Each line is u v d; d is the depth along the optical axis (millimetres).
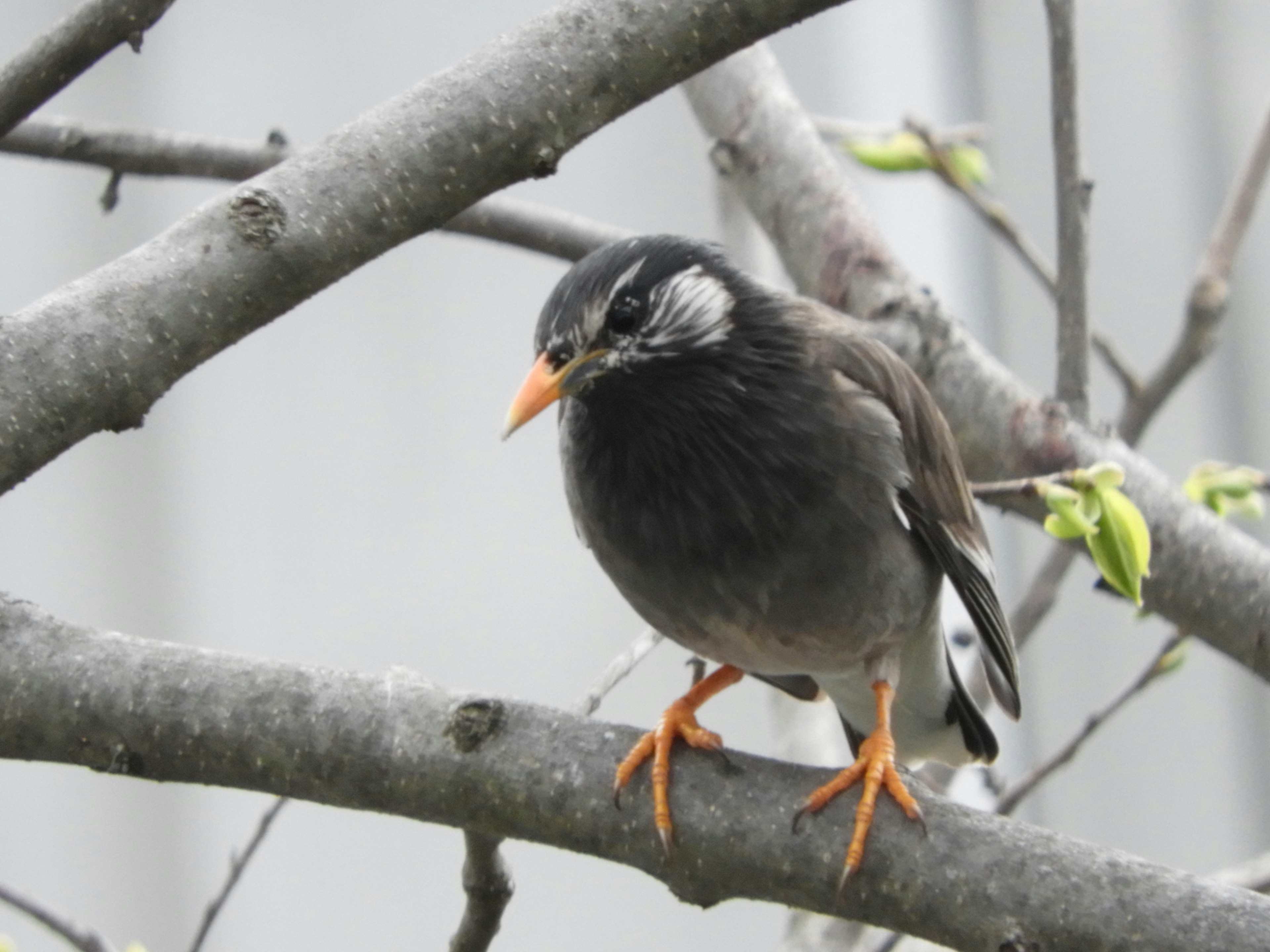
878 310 8219
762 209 9008
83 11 5137
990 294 14109
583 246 8484
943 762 7984
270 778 5281
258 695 5273
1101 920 4773
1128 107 14031
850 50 14141
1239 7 13883
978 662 9898
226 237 5125
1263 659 7023
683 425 6602
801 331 6859
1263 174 8914
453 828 5879
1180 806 13875
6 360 5020
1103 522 6055
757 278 7219
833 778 5348
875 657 7023
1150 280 13953
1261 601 7020
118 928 12805
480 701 5336
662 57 5109
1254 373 13898
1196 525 7176
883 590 6703
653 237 6938
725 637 6875
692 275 6707
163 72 13312
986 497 7590
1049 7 7594
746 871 5270
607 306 6668
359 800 5305
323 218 5121
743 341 6641
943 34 14141
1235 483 7332
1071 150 7652
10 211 13164
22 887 12656
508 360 13672
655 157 13844
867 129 9500
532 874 13414
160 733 5234
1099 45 14055
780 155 9000
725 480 6570
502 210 8586
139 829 12953
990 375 7852
